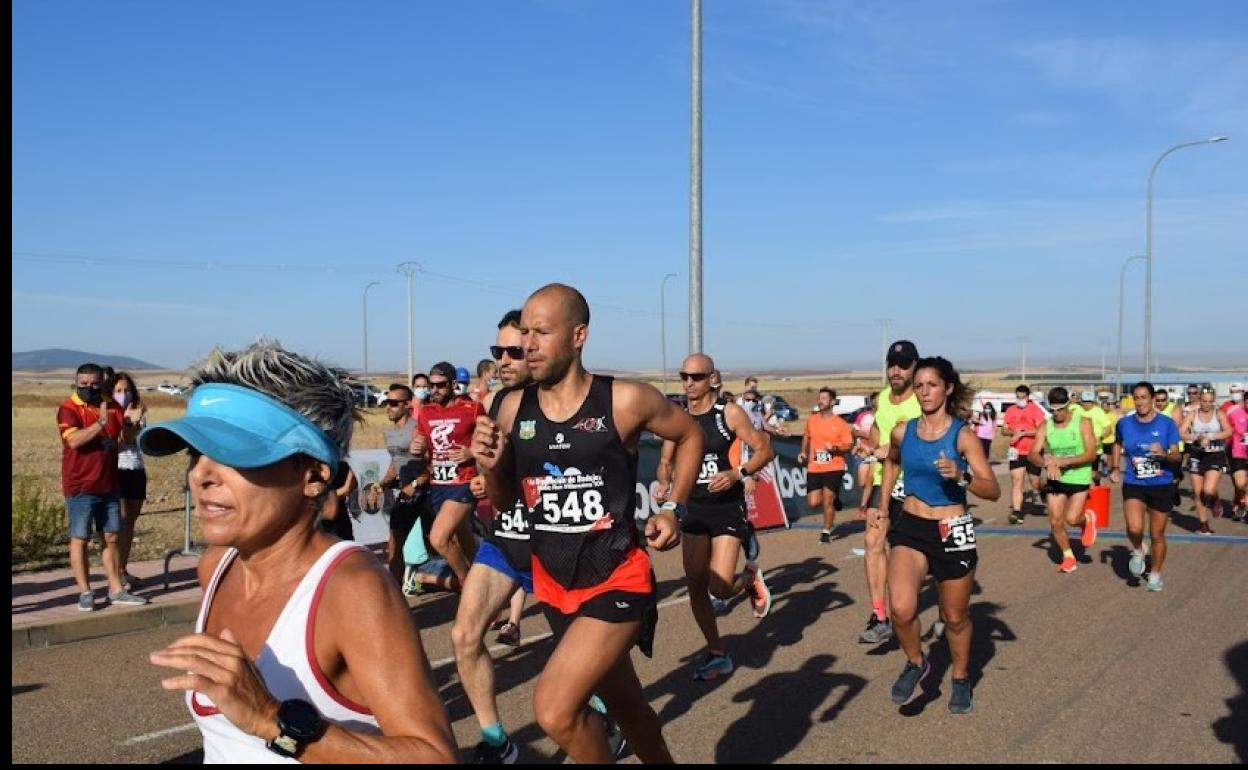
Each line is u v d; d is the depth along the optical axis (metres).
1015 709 6.01
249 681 1.90
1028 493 20.19
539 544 3.92
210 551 2.38
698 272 13.27
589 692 3.63
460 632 4.94
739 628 8.27
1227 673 6.73
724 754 5.29
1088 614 8.65
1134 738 5.46
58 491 17.97
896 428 7.09
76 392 8.62
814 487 13.62
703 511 6.68
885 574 7.68
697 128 13.24
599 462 3.85
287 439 2.09
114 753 5.41
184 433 2.03
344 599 2.03
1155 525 9.67
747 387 17.03
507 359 5.62
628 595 3.75
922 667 5.96
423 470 8.09
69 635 8.17
